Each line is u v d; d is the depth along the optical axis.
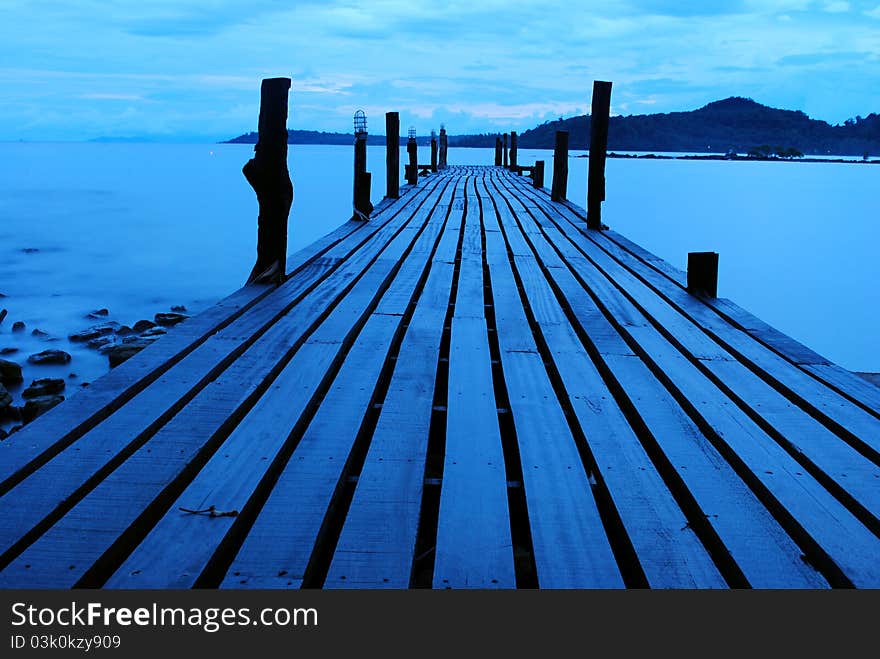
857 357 9.54
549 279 5.26
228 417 2.57
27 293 11.77
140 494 2.02
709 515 2.01
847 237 20.16
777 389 3.12
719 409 2.77
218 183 38.59
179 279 13.22
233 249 16.61
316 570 1.85
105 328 8.95
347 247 6.18
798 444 2.47
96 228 19.88
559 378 3.16
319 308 4.16
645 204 28.53
